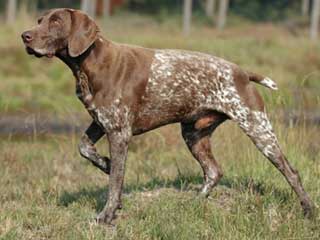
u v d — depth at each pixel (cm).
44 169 1523
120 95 1050
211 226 1051
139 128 1085
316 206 1110
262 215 1066
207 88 1080
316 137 1589
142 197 1170
